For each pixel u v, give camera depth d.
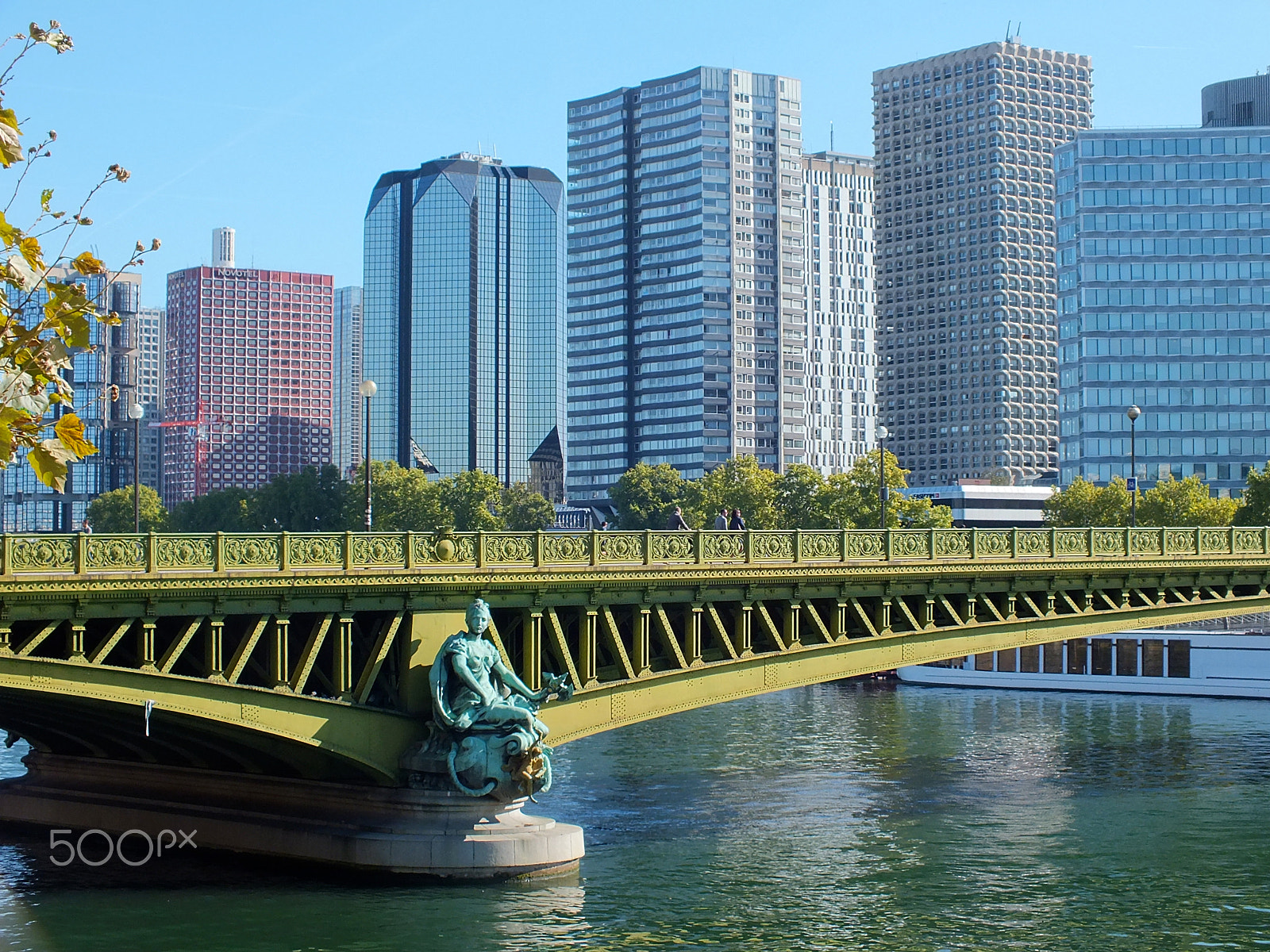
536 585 49.12
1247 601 69.50
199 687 42.59
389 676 49.75
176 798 54.25
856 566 56.16
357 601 46.34
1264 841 57.56
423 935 42.00
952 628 59.75
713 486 182.25
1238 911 46.81
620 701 51.56
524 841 48.44
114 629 43.62
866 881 50.25
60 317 16.16
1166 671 115.25
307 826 49.59
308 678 49.81
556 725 50.09
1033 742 87.62
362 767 47.69
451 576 47.28
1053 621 62.91
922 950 42.06
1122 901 47.91
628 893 47.53
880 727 94.88
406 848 47.50
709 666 53.34
